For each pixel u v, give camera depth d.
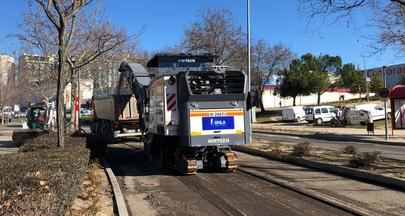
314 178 12.13
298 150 16.03
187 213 8.61
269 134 34.09
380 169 12.31
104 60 31.64
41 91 44.28
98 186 11.05
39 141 15.30
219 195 10.23
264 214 8.34
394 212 8.25
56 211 5.55
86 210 8.27
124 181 12.59
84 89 62.47
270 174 13.02
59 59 13.52
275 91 80.31
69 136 18.66
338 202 9.07
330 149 18.47
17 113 89.50
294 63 73.25
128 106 24.33
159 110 14.16
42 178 6.84
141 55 41.62
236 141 13.30
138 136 24.39
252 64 61.84
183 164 13.48
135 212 8.80
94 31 26.06
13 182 6.46
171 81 13.42
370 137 27.64
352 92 85.81
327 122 47.69
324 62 86.00
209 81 13.07
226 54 38.53
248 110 13.54
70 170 7.75
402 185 10.54
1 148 23.92
